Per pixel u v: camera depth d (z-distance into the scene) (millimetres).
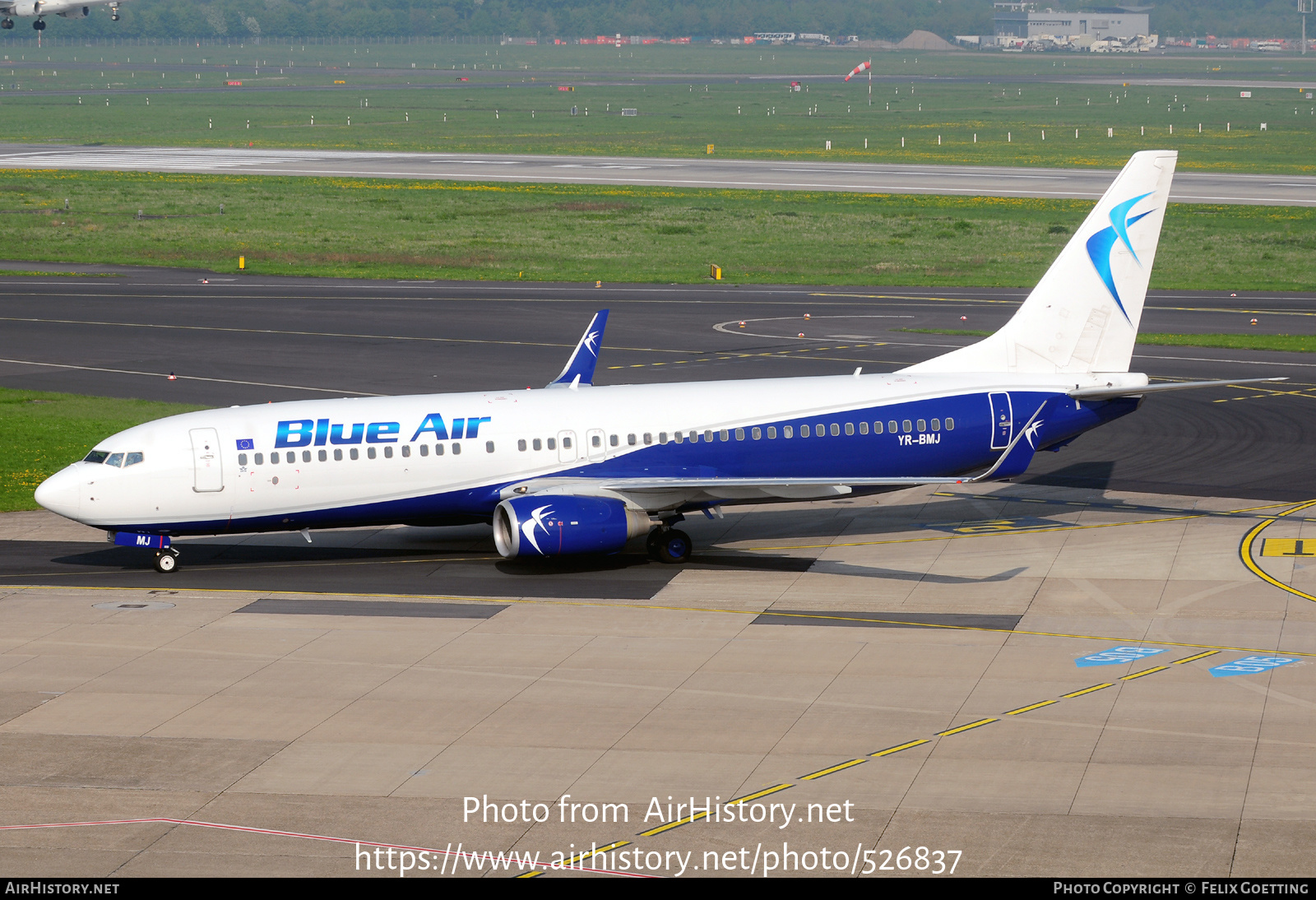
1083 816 72500
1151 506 141625
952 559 125062
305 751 82250
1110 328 133375
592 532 116938
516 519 115188
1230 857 67750
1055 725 84938
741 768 79250
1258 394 191250
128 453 116938
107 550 129750
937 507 144000
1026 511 141500
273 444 118688
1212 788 75562
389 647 101312
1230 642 100688
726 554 127750
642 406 125000
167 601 113688
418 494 121188
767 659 98000
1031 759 79812
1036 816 72562
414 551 129875
